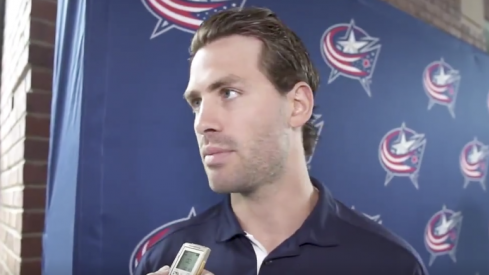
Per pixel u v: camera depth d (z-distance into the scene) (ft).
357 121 4.77
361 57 4.87
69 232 3.28
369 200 4.81
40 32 4.30
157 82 3.54
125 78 3.43
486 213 6.29
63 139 3.68
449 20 7.04
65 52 3.67
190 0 3.68
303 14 4.42
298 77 2.33
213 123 2.11
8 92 5.99
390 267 2.42
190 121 3.63
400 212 5.13
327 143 4.50
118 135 3.38
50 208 3.84
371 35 4.98
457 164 5.94
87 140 3.26
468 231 6.00
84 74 3.28
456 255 5.81
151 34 3.54
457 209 5.87
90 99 3.29
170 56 3.59
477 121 6.30
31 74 4.23
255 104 2.15
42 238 4.18
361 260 2.37
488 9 7.97
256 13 2.34
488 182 6.41
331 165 4.51
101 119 3.32
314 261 2.31
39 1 4.30
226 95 2.18
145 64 3.50
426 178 5.49
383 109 5.04
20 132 4.50
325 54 4.55
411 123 5.35
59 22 3.97
